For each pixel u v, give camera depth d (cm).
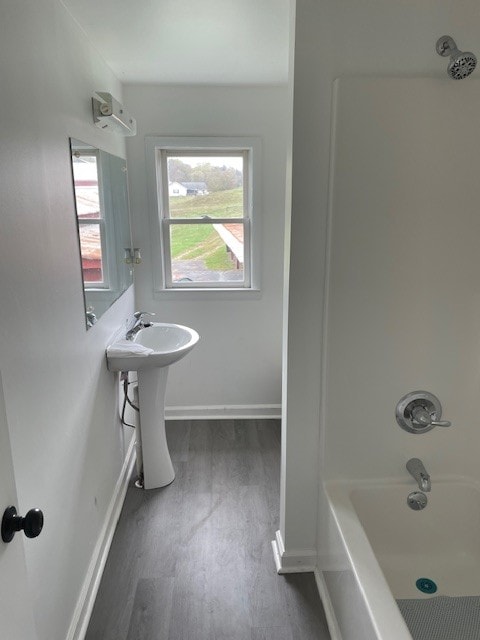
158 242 332
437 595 185
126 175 309
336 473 197
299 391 192
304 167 171
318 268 180
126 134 268
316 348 188
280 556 209
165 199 336
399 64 165
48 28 160
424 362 189
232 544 227
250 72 279
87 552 194
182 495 267
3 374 119
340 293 179
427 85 164
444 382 192
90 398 204
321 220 176
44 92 154
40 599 141
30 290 138
